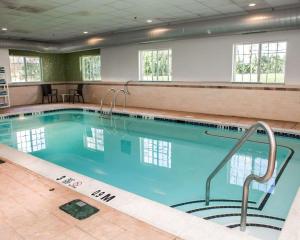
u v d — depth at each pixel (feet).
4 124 29.58
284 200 11.64
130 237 6.96
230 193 12.64
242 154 18.56
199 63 29.45
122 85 37.17
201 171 15.88
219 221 9.87
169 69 32.65
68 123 30.17
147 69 34.71
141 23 27.94
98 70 40.83
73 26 28.78
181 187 13.67
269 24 21.26
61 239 6.91
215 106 28.89
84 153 19.86
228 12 23.38
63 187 10.22
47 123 30.25
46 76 43.24
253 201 11.57
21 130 27.09
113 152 20.01
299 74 23.65
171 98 32.35
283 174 14.61
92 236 7.01
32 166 13.03
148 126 27.68
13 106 38.45
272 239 8.46
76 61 43.37
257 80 26.58
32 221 7.76
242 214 8.09
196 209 11.13
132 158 18.58
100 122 30.30
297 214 8.28
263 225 9.41
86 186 10.44
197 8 21.80
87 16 23.98
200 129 25.25
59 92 45.19
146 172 15.94
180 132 24.91
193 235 7.06
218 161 17.48
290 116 24.40
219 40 27.71
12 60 39.47
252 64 26.66
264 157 17.76
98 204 8.82
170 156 18.83
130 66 35.91
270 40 24.72
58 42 39.91
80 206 8.61
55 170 12.43
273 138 6.61
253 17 21.76
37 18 24.45
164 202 12.03
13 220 7.83
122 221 7.73
